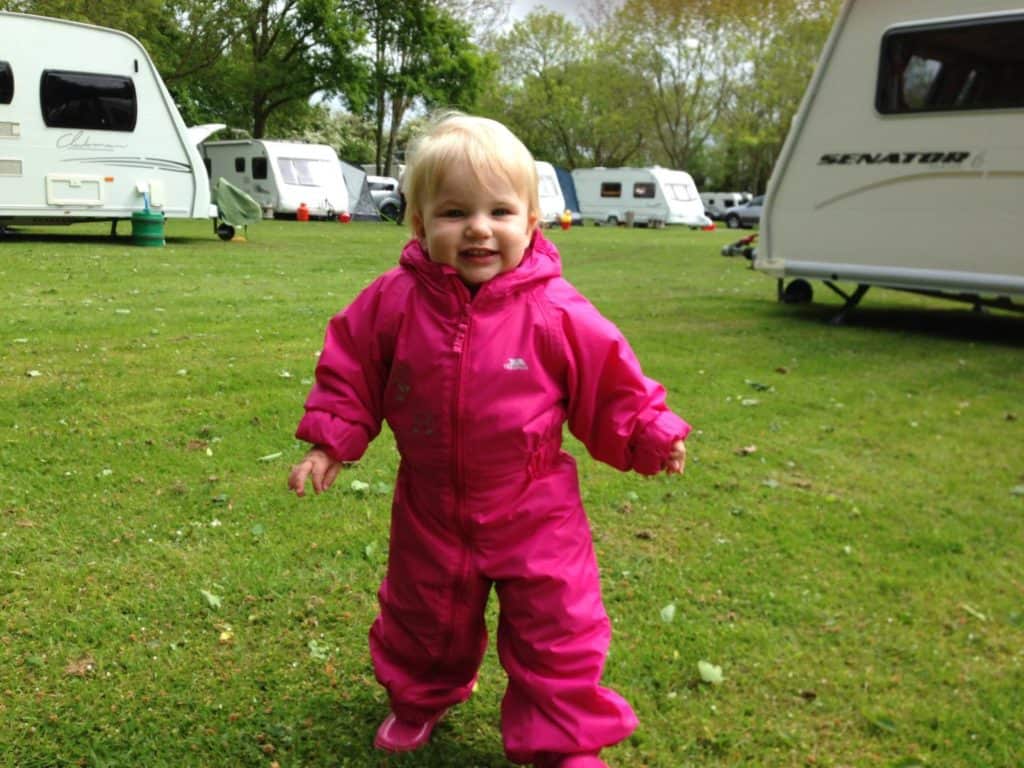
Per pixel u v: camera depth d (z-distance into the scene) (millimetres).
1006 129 8102
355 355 2184
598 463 4664
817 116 9312
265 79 34219
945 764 2395
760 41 47219
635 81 50344
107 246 14469
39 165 14242
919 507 4250
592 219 38750
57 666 2660
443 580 2164
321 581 3242
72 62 14273
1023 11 7902
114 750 2316
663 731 2488
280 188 26891
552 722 2102
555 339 2090
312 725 2457
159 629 2891
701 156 59344
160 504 3855
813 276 9555
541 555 2119
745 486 4418
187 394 5512
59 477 4086
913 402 6227
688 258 18125
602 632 2156
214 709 2500
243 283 10539
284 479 4215
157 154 15156
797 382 6699
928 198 8648
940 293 9477
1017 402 6332
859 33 8906
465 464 2082
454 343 2062
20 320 7418
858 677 2783
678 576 3404
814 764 2381
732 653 2881
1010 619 3178
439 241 2037
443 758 2346
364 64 34688
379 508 3926
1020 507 4293
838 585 3393
